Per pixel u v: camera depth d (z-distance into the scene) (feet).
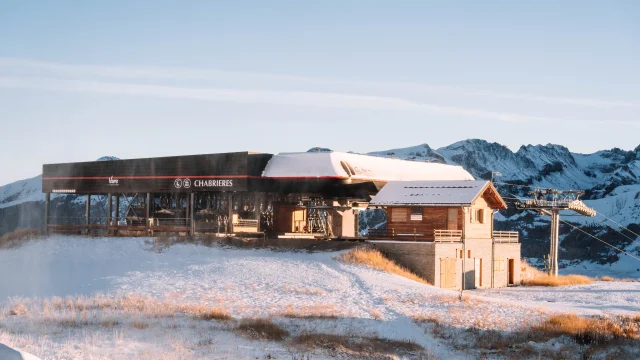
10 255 209.67
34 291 159.43
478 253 187.01
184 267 173.27
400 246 176.35
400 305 130.41
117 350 81.41
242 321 107.45
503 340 105.09
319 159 208.85
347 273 159.84
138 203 250.37
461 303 132.46
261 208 220.02
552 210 229.25
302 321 112.27
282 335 99.66
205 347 87.86
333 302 132.98
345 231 217.36
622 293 165.78
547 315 123.44
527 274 215.72
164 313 114.62
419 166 246.27
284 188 211.20
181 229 217.77
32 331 93.45
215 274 162.81
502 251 196.95
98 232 256.93
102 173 238.89
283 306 127.44
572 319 117.70
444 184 190.19
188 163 219.82
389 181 209.87
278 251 185.47
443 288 167.02
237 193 221.87
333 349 92.48
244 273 162.40
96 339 88.58
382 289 145.38
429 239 180.65
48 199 250.37
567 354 98.07
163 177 224.94
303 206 214.90
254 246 190.39
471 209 185.37
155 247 197.98
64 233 240.94
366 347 94.94
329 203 216.95
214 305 127.44
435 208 183.21
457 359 94.22
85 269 184.34
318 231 225.76
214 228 224.12
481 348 100.99
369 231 193.98
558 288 184.34
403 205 183.73
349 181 205.87
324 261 172.35
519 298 154.71
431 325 113.50
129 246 202.39
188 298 136.56
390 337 104.73
